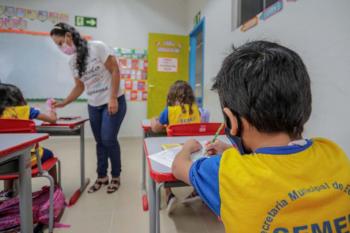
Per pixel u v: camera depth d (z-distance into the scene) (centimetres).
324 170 44
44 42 411
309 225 41
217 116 312
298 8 159
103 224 161
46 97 418
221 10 300
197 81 451
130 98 454
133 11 447
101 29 436
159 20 459
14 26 399
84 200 195
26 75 408
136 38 450
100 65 193
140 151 355
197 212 173
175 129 140
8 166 109
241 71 47
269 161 44
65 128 182
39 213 154
